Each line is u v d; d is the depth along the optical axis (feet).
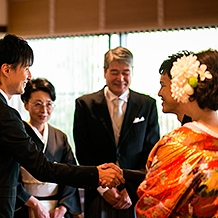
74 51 14.05
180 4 12.30
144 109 8.79
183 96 5.01
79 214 8.55
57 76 14.28
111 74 8.56
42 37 14.28
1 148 5.95
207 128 4.93
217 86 4.91
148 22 12.71
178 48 12.44
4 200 5.90
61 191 8.48
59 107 14.26
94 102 8.74
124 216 8.45
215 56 5.01
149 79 12.91
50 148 8.40
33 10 14.26
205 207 4.65
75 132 8.81
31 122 8.40
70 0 13.74
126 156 8.59
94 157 8.74
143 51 12.94
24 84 6.29
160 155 5.02
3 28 14.57
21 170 8.18
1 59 6.06
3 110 5.90
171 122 12.60
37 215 7.82
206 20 12.03
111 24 13.21
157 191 4.86
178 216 4.78
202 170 4.68
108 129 8.59
